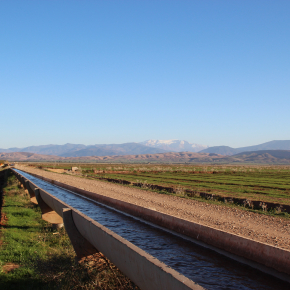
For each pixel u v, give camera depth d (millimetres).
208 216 12312
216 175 48156
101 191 21922
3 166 105438
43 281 6223
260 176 45500
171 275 2975
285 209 15219
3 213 14422
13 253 8180
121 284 5047
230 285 5129
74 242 6527
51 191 23344
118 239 4336
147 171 62062
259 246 6262
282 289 4977
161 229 9664
